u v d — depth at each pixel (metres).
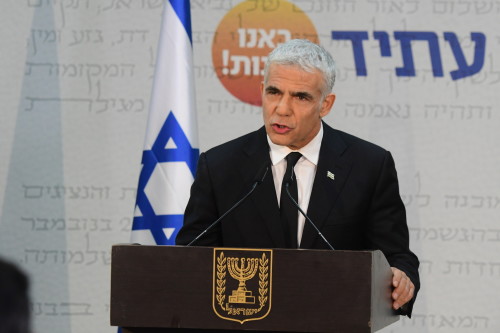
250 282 4.82
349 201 6.40
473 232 10.30
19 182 10.46
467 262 10.30
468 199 10.33
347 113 10.44
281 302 4.79
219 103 10.57
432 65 10.39
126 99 10.54
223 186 6.59
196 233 6.60
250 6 10.58
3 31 10.51
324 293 4.75
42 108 10.50
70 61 10.54
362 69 10.44
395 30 10.43
